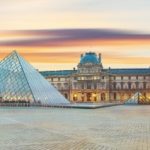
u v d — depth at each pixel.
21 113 90.50
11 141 37.84
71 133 45.34
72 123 60.53
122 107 146.75
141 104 197.62
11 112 95.06
